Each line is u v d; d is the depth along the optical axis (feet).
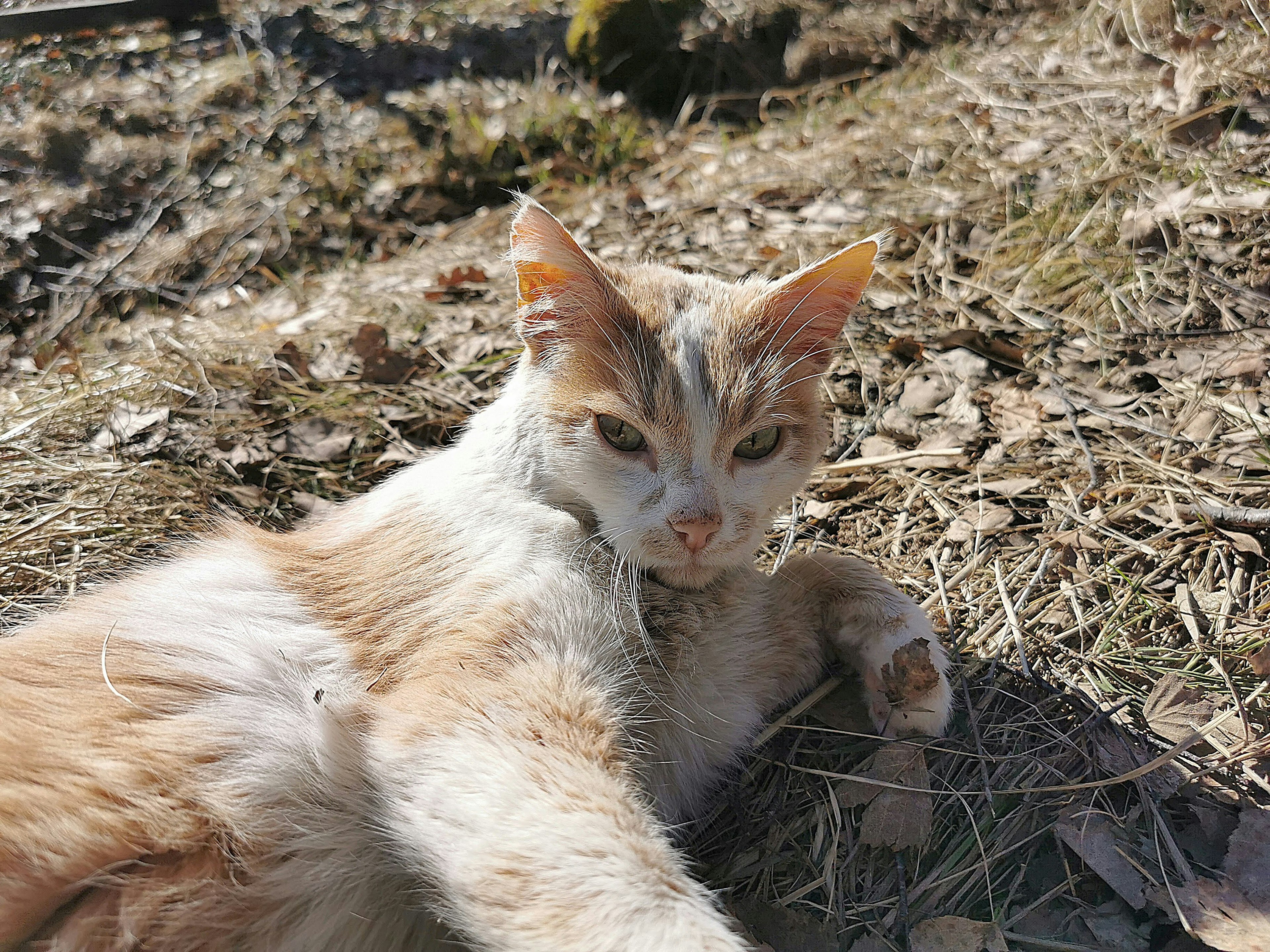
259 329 1.68
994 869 0.79
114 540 1.17
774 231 1.74
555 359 0.91
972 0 2.63
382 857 0.77
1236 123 1.58
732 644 0.90
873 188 1.82
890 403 1.33
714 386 0.86
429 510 0.92
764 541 1.15
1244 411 1.16
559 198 2.15
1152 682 0.91
